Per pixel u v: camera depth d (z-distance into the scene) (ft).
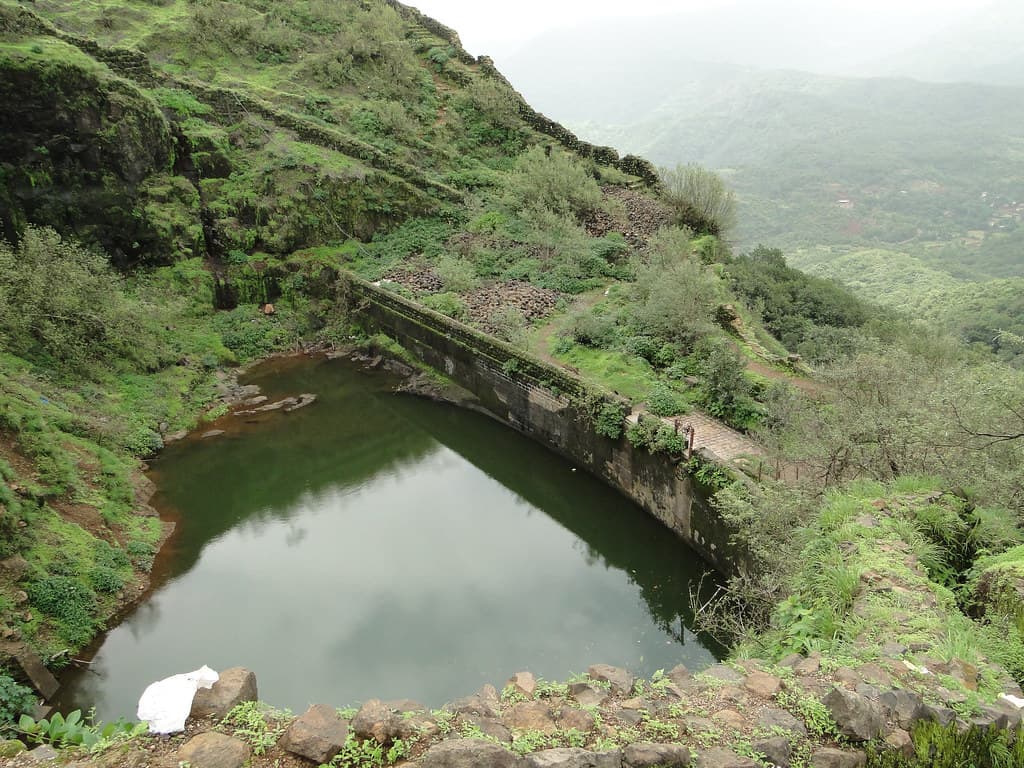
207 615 51.06
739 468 55.01
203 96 116.57
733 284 106.32
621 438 65.31
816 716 20.66
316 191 114.93
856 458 42.50
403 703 22.13
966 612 28.02
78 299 77.66
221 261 107.86
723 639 48.21
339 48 147.84
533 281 104.12
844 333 93.97
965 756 18.89
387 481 74.33
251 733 18.61
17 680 40.70
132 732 18.38
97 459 64.59
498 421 84.53
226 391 91.09
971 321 158.92
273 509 67.51
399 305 98.02
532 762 17.84
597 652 48.49
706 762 18.51
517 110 150.71
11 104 84.07
